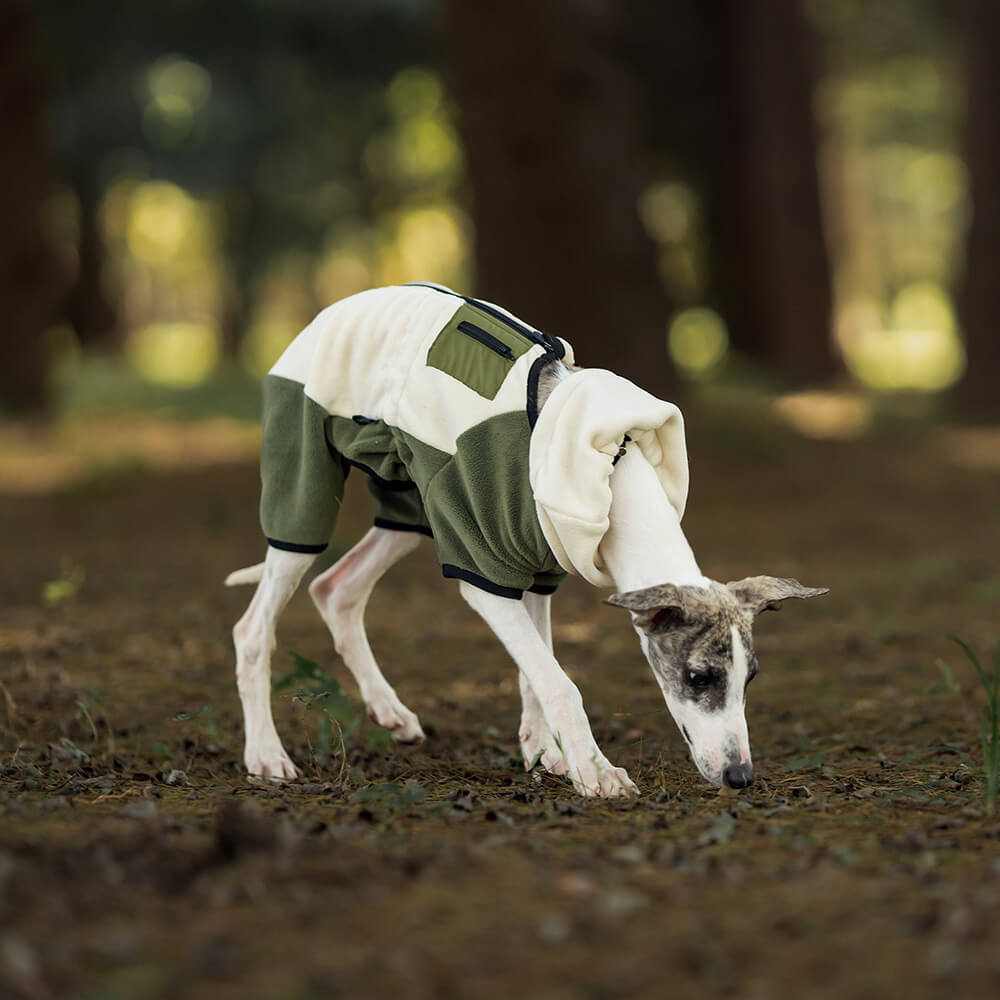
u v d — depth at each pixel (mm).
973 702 7730
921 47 36906
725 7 28594
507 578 5656
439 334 5879
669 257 34500
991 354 23359
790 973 3508
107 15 28984
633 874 4277
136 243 57062
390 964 3502
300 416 6238
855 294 53281
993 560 12977
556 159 17953
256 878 4082
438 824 4926
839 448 20000
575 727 5570
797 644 9531
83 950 3525
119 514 15758
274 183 37469
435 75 30219
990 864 4375
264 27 29844
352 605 6824
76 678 8008
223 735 6984
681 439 5715
